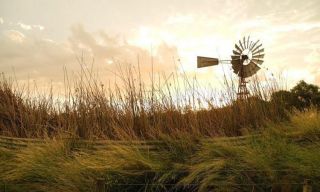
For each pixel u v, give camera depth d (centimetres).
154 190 391
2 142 507
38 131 519
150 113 507
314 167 363
